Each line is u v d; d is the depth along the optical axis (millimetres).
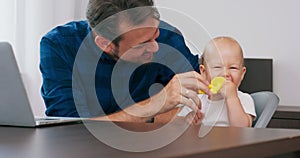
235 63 2088
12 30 2561
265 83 2869
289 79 2936
